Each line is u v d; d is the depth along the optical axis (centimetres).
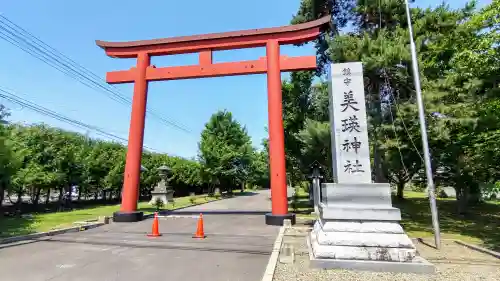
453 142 1374
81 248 870
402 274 611
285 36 1484
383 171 1750
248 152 4272
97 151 2609
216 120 4312
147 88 1619
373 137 1292
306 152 1820
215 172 3728
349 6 1611
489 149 1122
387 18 1404
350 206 718
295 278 583
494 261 711
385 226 682
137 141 1536
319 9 1706
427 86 1175
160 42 1594
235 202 2984
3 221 1395
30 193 2156
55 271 646
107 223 1393
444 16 1262
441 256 759
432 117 1158
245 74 1530
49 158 1991
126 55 1641
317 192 1783
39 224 1288
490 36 963
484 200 2312
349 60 1207
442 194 3014
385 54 1117
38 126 2028
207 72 1539
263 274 621
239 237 1044
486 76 1042
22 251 830
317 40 1747
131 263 710
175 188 3875
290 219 1338
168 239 1008
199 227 1057
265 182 8012
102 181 2559
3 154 1412
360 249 662
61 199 2161
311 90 2027
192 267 675
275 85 1440
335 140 820
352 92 841
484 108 1088
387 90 1316
